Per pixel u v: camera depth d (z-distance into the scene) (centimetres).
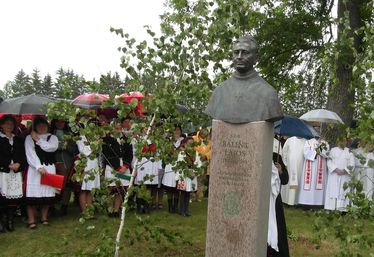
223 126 454
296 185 1030
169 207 913
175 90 554
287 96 1469
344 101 1150
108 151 774
